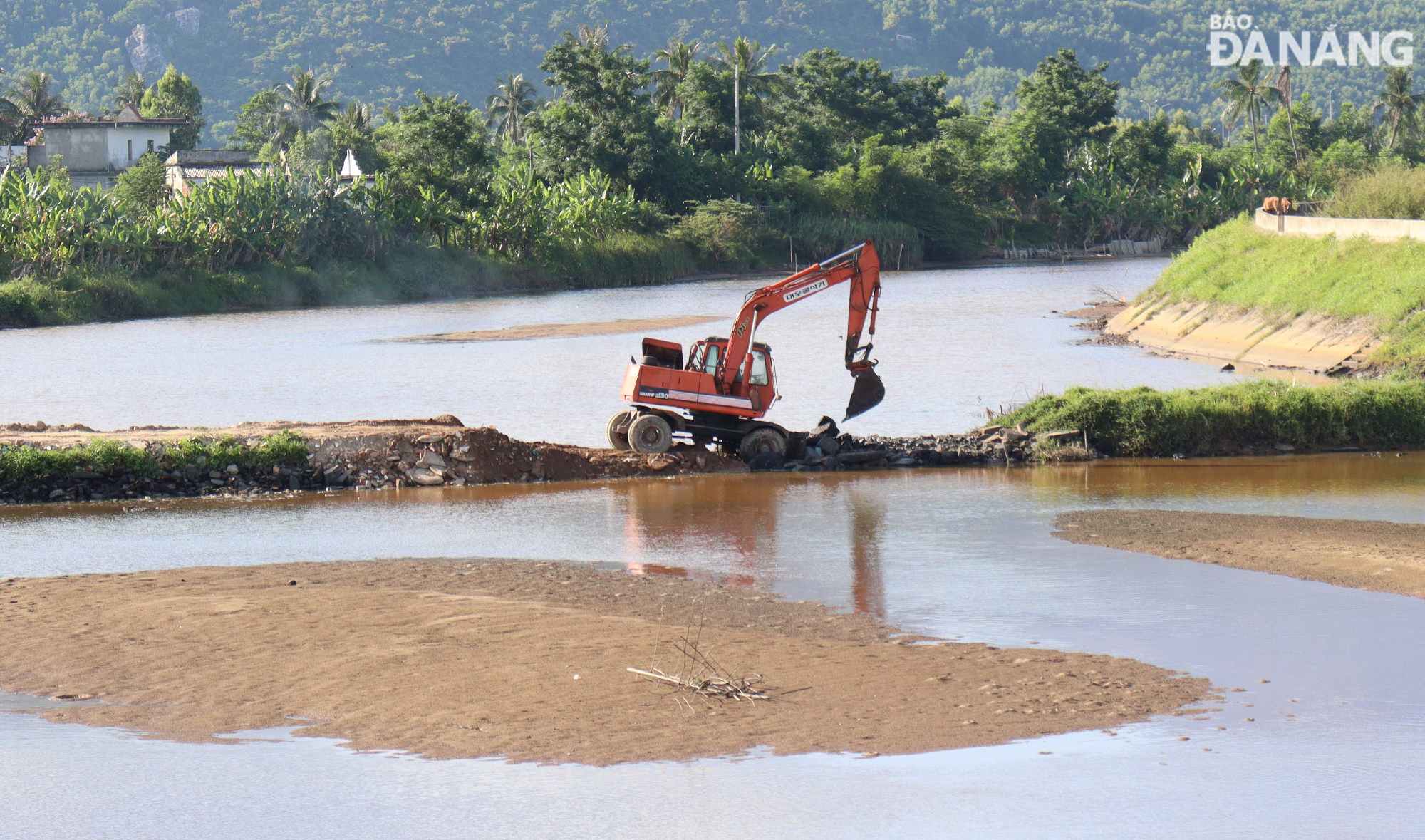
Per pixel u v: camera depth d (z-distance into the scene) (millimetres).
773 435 66125
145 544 49156
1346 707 29594
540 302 199500
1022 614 37750
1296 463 66125
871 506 55625
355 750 27234
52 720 29297
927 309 169250
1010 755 26734
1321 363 99562
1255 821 23828
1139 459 68125
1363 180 140750
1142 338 126812
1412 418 70250
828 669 32125
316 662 32594
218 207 198000
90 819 24297
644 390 64625
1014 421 71875
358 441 62875
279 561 46031
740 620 37031
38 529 52375
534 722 28453
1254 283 120250
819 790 25047
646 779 25547
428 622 35969
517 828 23641
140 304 182125
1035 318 154000
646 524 52250
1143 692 30531
